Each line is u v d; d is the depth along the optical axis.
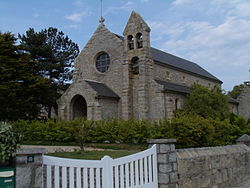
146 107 33.09
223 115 33.84
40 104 40.47
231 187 12.12
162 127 18.66
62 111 33.75
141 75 33.56
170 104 32.81
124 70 34.88
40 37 47.06
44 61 46.84
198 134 16.16
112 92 35.25
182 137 16.23
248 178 13.91
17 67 32.34
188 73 43.47
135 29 34.94
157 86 33.06
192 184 9.88
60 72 49.28
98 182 7.32
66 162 6.94
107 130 24.09
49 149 21.20
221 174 11.66
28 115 34.53
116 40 36.38
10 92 30.41
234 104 50.69
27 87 33.44
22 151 6.01
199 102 33.34
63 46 53.78
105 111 32.72
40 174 6.22
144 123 22.39
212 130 17.28
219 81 53.38
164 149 9.01
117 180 7.72
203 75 47.69
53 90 42.06
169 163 9.06
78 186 7.10
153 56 37.91
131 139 22.58
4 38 32.31
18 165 5.95
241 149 13.90
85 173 7.21
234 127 21.20
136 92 34.66
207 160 10.86
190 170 9.87
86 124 24.44
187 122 16.55
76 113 34.91
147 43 34.31
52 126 27.09
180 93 34.69
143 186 8.38
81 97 34.50
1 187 5.70
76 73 38.81
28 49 42.06
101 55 37.88
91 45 38.44
